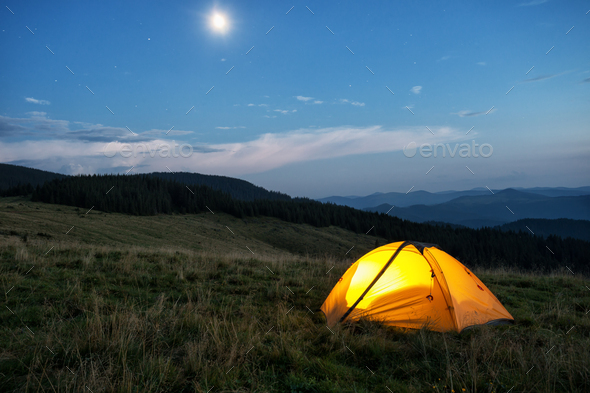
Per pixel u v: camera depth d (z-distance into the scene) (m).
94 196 94.06
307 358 3.74
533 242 65.75
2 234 35.12
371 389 3.25
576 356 3.76
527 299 7.11
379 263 5.75
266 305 5.90
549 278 9.55
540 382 3.30
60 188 99.06
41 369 3.17
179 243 66.44
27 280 6.07
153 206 103.06
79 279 6.54
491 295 5.77
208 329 4.14
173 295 6.14
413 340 4.40
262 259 11.17
